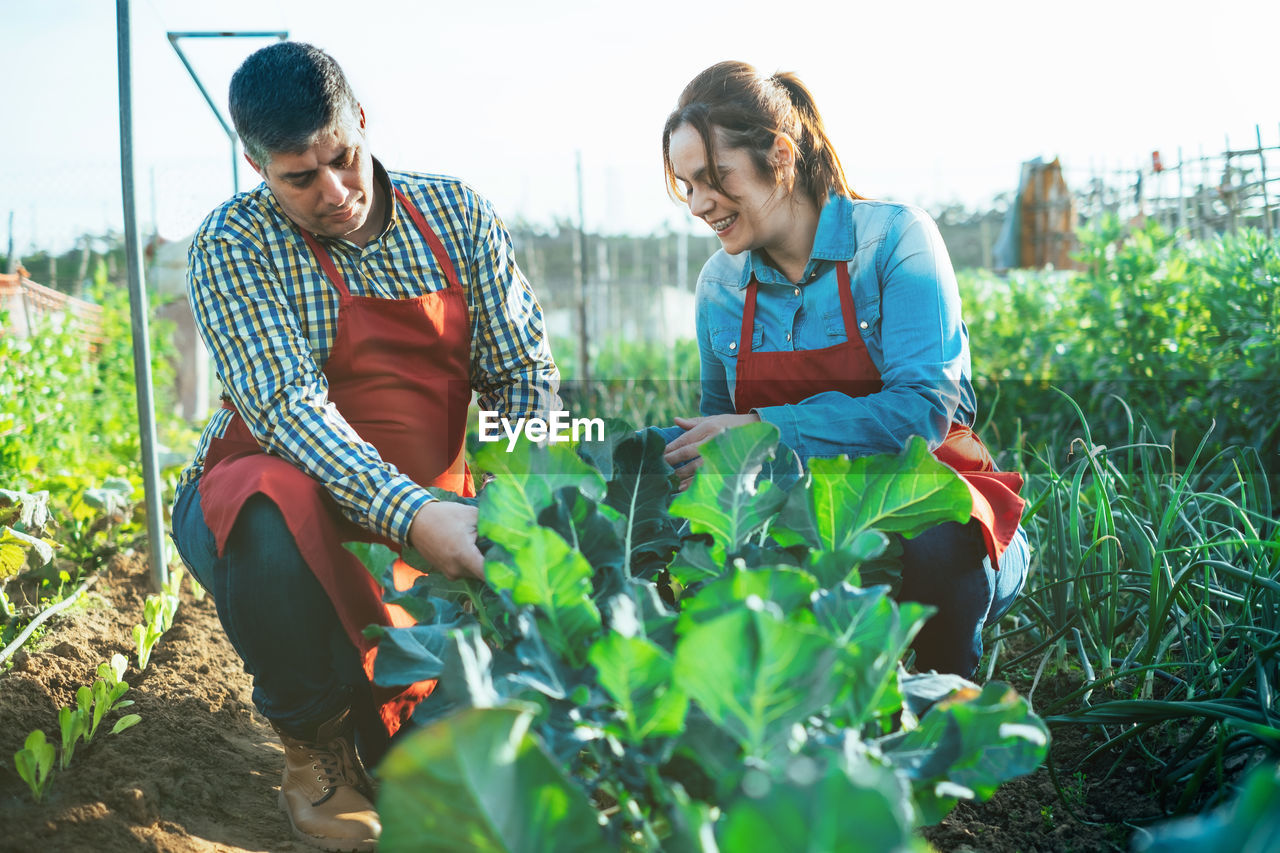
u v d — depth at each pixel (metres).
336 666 1.88
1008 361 5.48
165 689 2.43
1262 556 2.08
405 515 1.72
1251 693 1.94
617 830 1.17
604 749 1.26
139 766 1.92
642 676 1.12
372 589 1.89
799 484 1.57
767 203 2.10
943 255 2.12
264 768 2.16
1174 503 2.23
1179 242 5.49
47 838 1.63
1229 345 4.12
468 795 0.97
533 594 1.29
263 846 1.79
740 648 1.02
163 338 8.41
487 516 1.45
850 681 1.20
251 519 1.80
